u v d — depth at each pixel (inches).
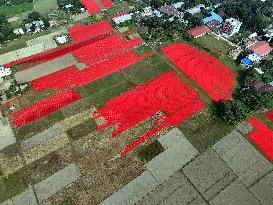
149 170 2578.7
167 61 3619.6
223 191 2456.9
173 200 2409.0
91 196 2432.3
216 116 2989.7
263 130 2876.5
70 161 2647.6
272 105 3080.7
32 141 2807.6
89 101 3159.5
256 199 2417.6
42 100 3191.4
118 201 2401.6
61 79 3420.3
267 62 3464.6
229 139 2797.7
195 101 3142.2
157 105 3102.9
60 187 2485.2
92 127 2908.5
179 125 2918.3
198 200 2407.7
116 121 2955.2
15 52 3804.1
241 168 2598.4
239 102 3097.9
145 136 2822.3
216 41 3922.2
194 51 3777.1
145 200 2409.0
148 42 3907.5
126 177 2539.4
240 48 3745.1
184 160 2645.2
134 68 3535.9
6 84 3383.4
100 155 2687.0
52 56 3740.2
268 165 2628.0
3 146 2778.1
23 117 3021.7
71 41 3988.7
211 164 2620.6
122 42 3917.3
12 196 2444.6
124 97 3191.4
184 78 3398.1
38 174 2568.9
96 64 3602.4
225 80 3388.3
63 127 2915.8
